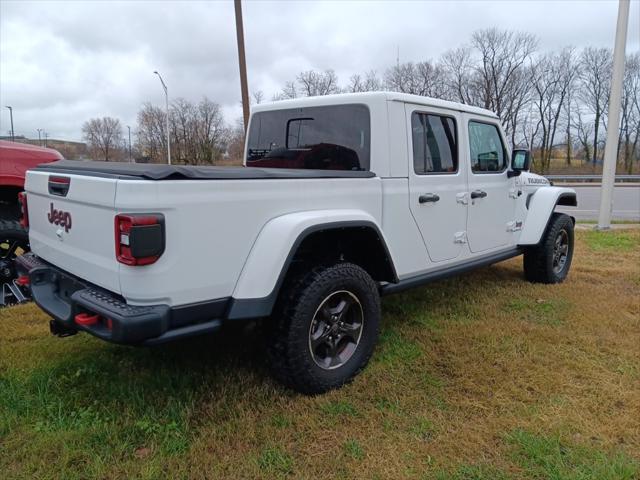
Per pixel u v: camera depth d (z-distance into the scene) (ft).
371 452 7.66
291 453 7.63
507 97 144.15
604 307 14.46
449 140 12.51
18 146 14.40
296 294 8.80
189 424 8.29
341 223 9.23
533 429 8.23
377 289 10.46
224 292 7.99
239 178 8.02
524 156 14.35
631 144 144.77
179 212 7.23
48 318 13.14
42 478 7.00
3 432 8.03
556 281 17.28
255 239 8.34
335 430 8.22
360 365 10.04
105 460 7.39
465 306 14.51
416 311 14.03
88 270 8.06
